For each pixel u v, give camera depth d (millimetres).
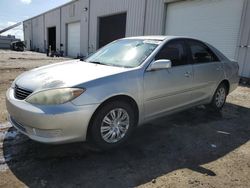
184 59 4145
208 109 5305
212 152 3391
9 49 39281
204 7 11523
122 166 2928
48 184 2527
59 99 2752
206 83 4590
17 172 2711
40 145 3326
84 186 2521
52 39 35375
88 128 3029
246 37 9953
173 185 2600
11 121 3213
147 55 3668
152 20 14445
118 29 20016
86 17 23047
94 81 2973
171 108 3967
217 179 2740
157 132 4008
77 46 26062
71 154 3139
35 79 3119
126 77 3240
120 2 17625
